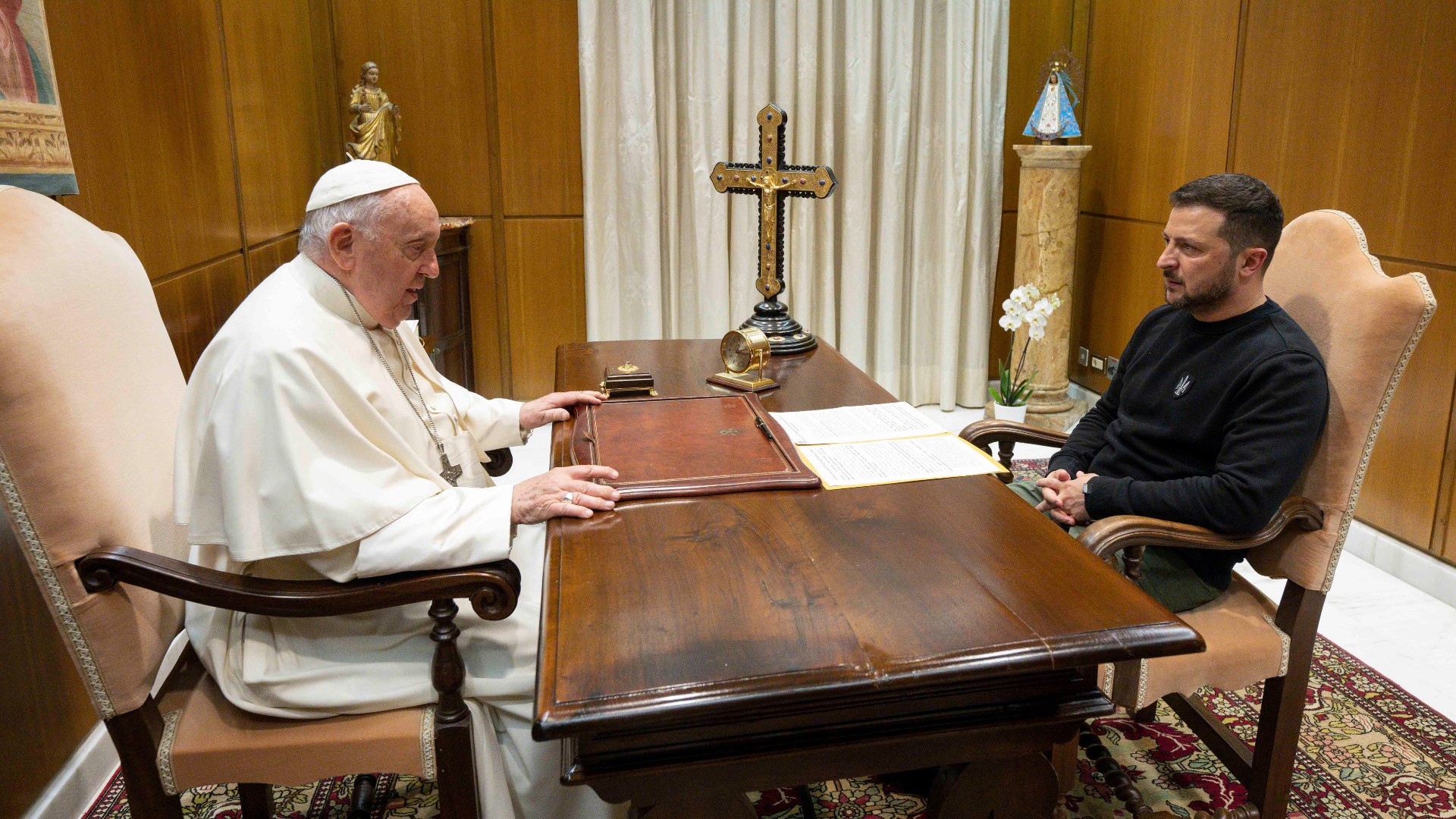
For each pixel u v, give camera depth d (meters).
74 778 2.12
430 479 1.75
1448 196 2.95
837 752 1.29
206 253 2.94
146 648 1.54
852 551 1.47
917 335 5.08
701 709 1.11
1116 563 1.92
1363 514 3.44
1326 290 1.88
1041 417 4.83
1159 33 4.34
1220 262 1.84
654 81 4.57
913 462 1.86
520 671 1.72
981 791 1.40
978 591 1.35
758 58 4.61
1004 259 5.30
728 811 1.29
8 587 1.95
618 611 1.29
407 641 1.71
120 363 1.64
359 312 1.86
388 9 4.57
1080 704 1.32
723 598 1.33
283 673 1.62
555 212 4.87
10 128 1.80
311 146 4.34
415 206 1.78
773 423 2.04
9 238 1.47
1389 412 3.29
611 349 2.81
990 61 4.79
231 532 1.57
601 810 1.78
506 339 5.00
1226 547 1.75
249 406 1.60
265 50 3.68
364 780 2.12
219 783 1.58
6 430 1.38
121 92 2.42
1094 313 5.08
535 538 2.44
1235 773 1.98
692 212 4.79
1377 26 3.17
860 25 4.59
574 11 4.62
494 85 4.67
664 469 1.79
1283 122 3.61
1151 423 2.05
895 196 4.80
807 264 4.82
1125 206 4.71
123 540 1.52
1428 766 2.28
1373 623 2.97
